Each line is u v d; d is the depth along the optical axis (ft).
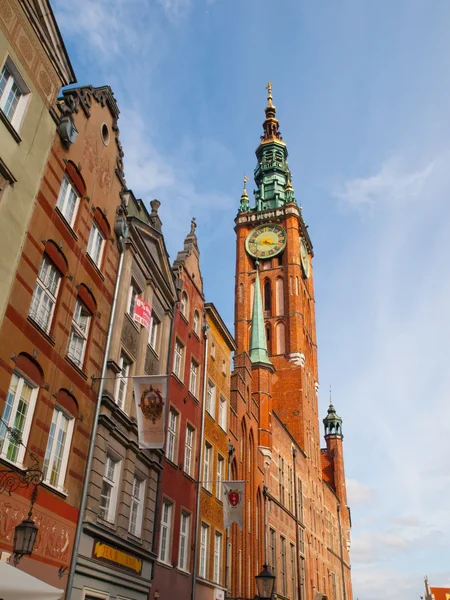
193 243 105.40
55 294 56.24
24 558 45.78
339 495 272.92
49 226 54.85
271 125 313.94
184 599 80.33
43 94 55.77
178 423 86.63
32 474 47.37
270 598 78.28
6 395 45.83
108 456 64.49
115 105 73.56
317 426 241.96
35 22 54.19
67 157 59.88
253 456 131.64
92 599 56.75
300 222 268.21
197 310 103.71
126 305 72.23
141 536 70.03
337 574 234.79
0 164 47.26
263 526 132.77
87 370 60.95
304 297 258.57
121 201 74.79
